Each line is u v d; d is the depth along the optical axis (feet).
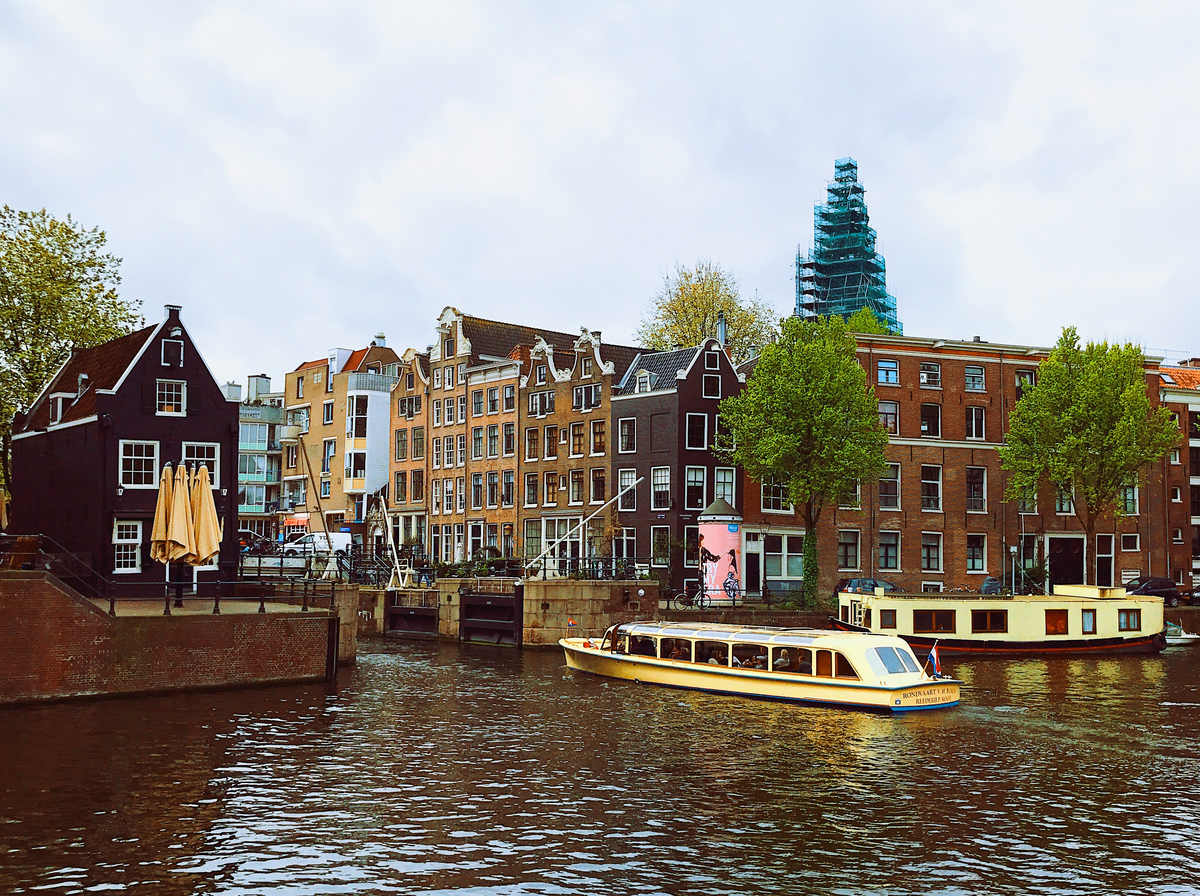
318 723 90.02
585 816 63.72
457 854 56.49
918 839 60.13
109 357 143.84
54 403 143.43
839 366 162.61
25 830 59.26
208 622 103.30
